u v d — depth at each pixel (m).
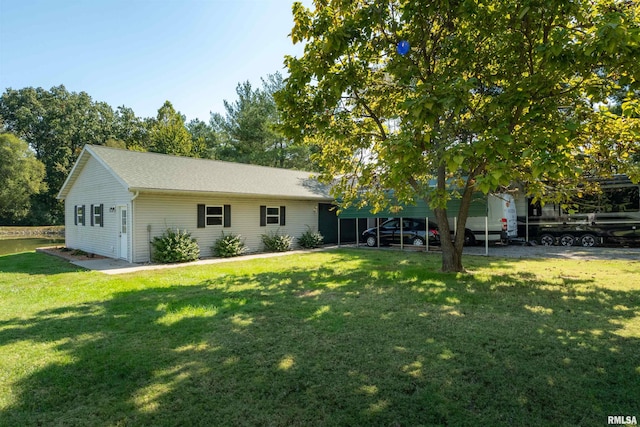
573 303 5.76
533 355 3.72
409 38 6.57
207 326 4.85
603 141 6.43
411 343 4.12
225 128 30.98
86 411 2.83
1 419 2.73
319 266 10.46
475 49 6.52
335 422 2.62
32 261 12.45
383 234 16.94
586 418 2.61
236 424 2.62
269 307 5.78
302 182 19.22
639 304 5.64
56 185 40.12
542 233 15.75
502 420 2.61
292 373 3.41
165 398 2.99
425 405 2.82
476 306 5.66
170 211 12.63
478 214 12.62
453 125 5.52
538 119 4.66
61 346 4.20
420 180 8.66
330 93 6.34
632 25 4.32
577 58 4.45
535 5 4.84
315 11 6.39
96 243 14.77
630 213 13.95
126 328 4.82
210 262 11.92
